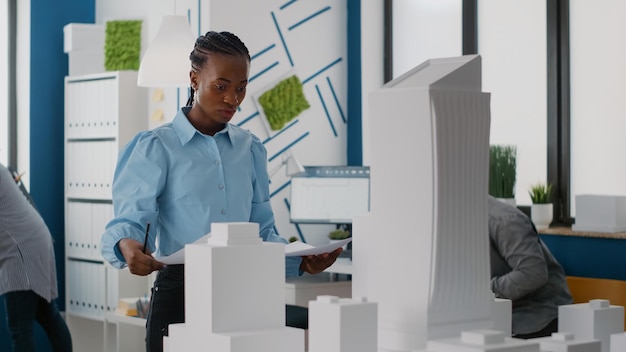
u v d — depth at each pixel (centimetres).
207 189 212
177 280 210
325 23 512
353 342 117
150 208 205
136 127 506
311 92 506
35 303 444
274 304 130
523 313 321
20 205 443
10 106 547
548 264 327
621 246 388
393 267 122
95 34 537
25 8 541
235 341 121
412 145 120
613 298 365
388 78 517
